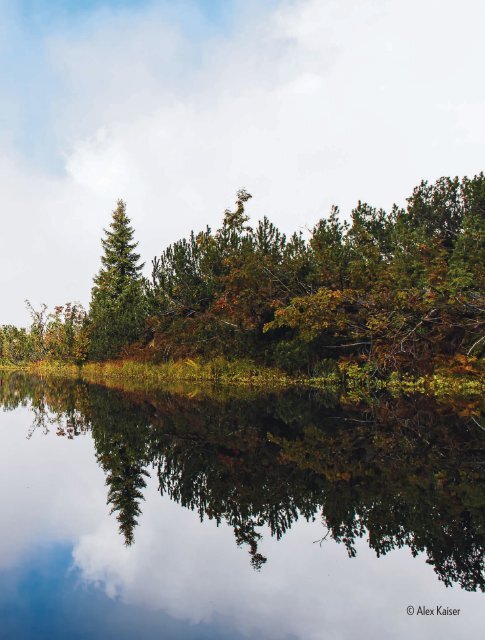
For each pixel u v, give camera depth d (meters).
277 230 19.25
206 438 6.19
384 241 17.36
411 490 3.71
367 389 13.51
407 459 4.79
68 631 1.80
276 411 8.88
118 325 26.53
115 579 2.27
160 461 4.91
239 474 4.31
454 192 16.30
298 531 2.92
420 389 12.78
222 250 21.16
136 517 3.19
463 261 12.85
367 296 14.47
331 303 14.22
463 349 12.79
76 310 34.72
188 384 17.14
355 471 4.32
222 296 18.59
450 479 4.00
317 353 16.80
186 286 22.02
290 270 17.84
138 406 10.22
